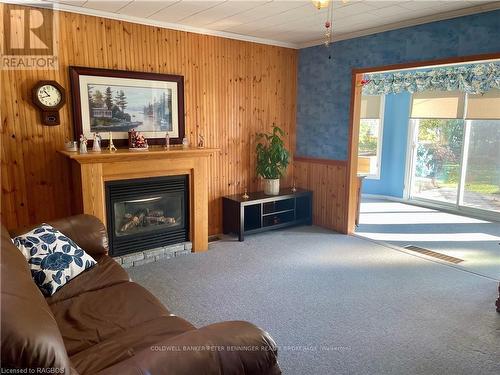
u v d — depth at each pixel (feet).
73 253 7.85
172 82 13.33
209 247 13.96
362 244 14.40
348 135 15.28
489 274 11.54
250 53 15.38
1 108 10.46
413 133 21.95
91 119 11.83
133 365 4.00
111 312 6.47
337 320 8.82
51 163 11.41
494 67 17.37
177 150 12.44
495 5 10.65
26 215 11.19
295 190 16.74
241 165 15.93
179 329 5.91
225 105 14.98
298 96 17.19
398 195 22.90
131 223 12.27
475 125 19.48
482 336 8.14
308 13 11.80
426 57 12.46
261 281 10.97
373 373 6.96
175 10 11.46
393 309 9.33
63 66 11.24
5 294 3.88
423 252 13.61
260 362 4.42
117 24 12.00
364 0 10.47
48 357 3.51
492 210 19.13
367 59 14.24
